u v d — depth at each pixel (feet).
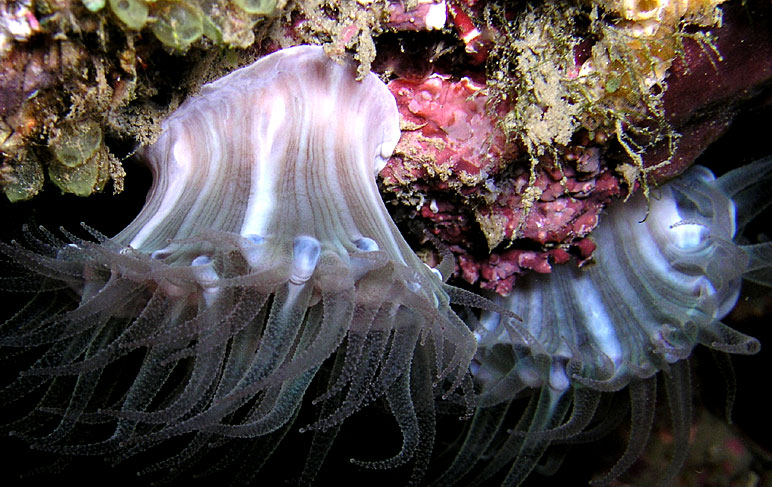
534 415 0.74
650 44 0.49
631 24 0.49
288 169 0.49
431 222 0.64
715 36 0.51
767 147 0.68
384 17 0.48
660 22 0.48
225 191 0.48
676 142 0.57
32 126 0.44
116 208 0.62
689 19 0.49
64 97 0.44
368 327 0.47
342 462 1.14
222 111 0.50
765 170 0.67
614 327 0.71
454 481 0.78
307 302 0.45
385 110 0.53
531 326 0.73
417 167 0.57
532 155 0.54
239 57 0.49
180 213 0.48
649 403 0.71
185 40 0.43
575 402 0.71
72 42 0.42
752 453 0.99
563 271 0.72
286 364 0.45
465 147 0.55
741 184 0.68
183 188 0.50
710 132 0.60
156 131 0.51
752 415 0.98
